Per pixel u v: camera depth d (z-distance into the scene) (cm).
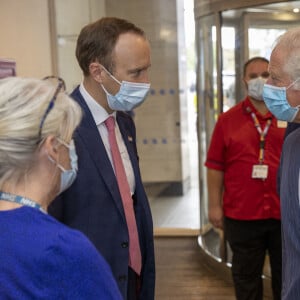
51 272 82
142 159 572
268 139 251
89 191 146
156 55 554
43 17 390
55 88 94
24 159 87
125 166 165
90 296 84
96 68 153
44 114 89
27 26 370
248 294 257
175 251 430
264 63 256
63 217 146
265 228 253
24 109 88
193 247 440
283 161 147
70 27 426
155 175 573
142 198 170
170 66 555
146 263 172
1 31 345
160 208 549
